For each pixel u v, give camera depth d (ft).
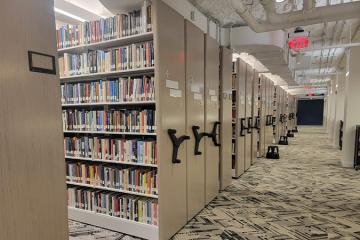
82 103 9.33
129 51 8.05
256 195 12.35
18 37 3.30
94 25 8.74
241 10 10.30
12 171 3.27
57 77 3.90
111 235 8.58
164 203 7.82
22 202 3.42
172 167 8.23
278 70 23.84
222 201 11.56
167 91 7.82
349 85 18.22
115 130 8.69
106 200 9.02
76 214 9.68
